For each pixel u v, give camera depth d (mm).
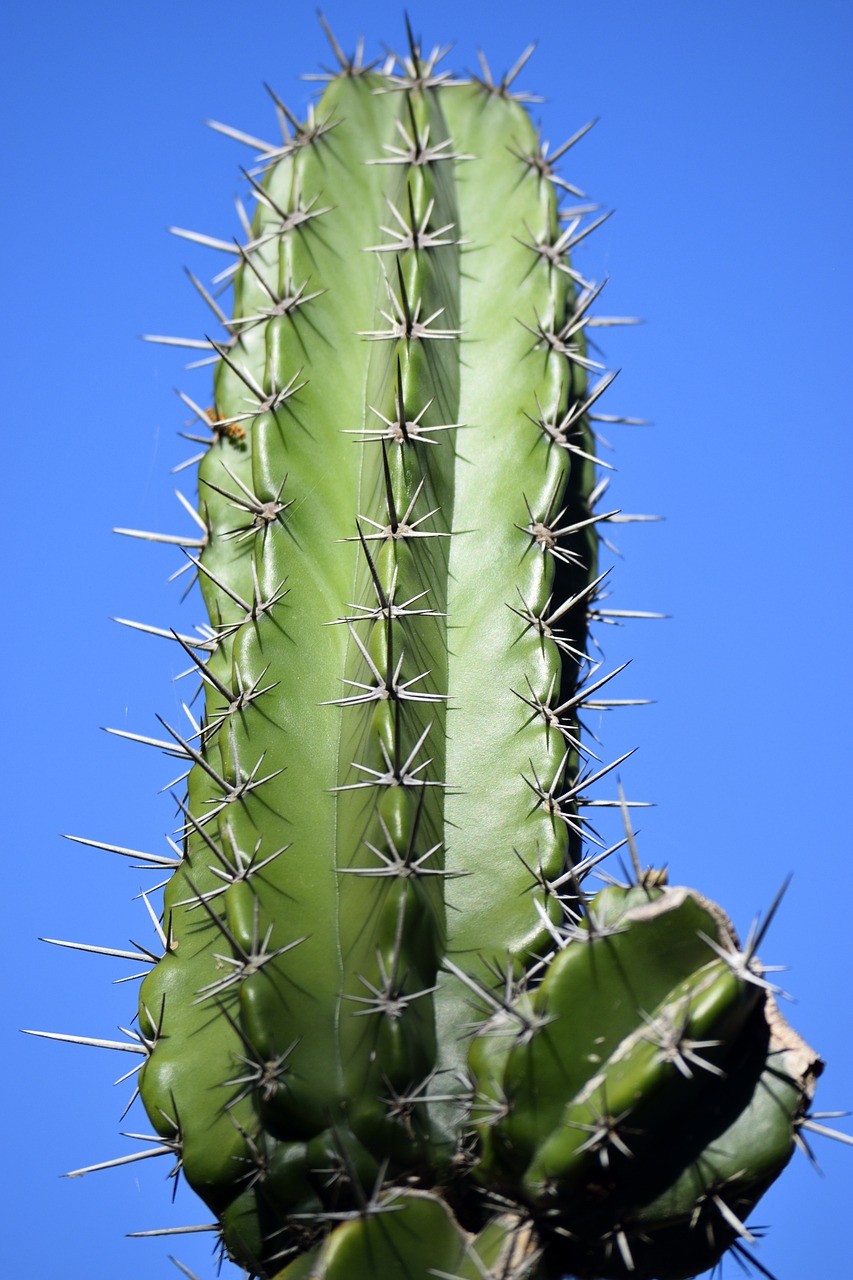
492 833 5336
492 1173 4523
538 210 6691
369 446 5910
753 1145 4441
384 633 5137
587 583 6406
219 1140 4906
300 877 5125
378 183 6816
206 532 6109
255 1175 4840
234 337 6520
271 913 5008
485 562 5820
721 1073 4344
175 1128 4957
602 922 4562
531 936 5160
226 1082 4762
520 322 6344
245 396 6414
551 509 5863
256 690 5316
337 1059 4840
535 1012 4527
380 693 5066
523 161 6887
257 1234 4887
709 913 4578
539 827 5316
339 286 6371
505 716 5527
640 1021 4531
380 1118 4703
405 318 5777
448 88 7254
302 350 6047
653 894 4602
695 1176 4445
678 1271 4555
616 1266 4531
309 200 6512
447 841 5332
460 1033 4977
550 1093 4477
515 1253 4441
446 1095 4852
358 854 5059
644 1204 4461
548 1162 4441
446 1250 4461
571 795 5398
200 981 5184
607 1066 4488
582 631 6328
